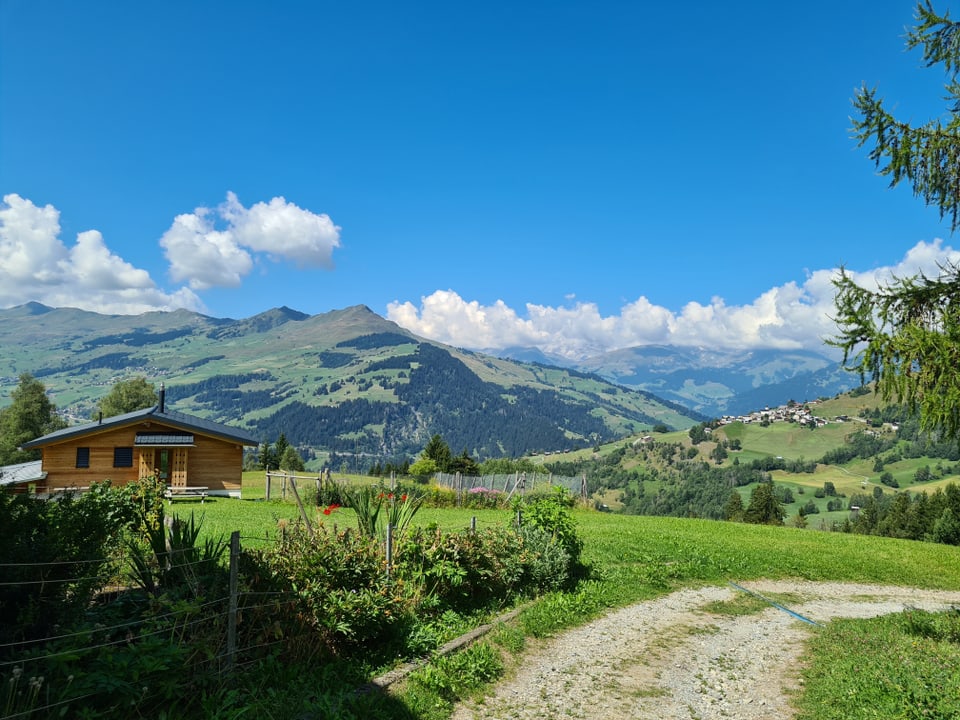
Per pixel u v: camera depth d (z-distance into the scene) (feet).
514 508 54.60
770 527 115.55
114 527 24.97
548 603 43.42
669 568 61.41
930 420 31.04
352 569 31.17
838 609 54.90
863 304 34.47
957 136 33.12
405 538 38.91
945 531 213.87
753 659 37.27
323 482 116.47
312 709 22.30
